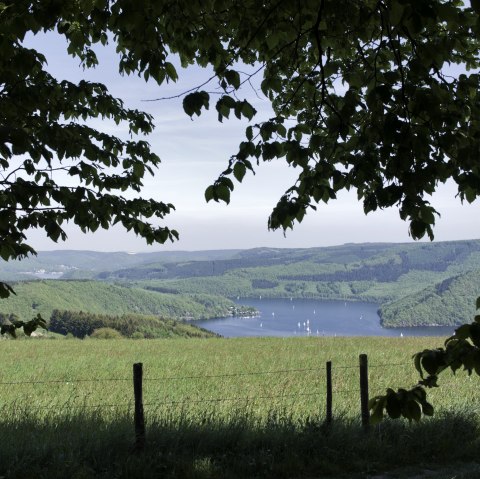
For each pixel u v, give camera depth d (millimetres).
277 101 6387
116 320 131000
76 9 4387
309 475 7797
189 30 4648
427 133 3355
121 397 15984
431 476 7785
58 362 28797
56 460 7535
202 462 7734
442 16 2658
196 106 3791
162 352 34875
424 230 3379
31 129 5562
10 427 9250
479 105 4398
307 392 16719
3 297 4473
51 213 5328
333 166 4344
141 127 7055
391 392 2635
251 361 29547
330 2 3697
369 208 3660
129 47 5316
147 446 8258
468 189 3996
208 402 13922
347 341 41969
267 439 8797
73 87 6047
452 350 2449
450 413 10414
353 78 4426
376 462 8281
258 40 4406
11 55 3844
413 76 3543
